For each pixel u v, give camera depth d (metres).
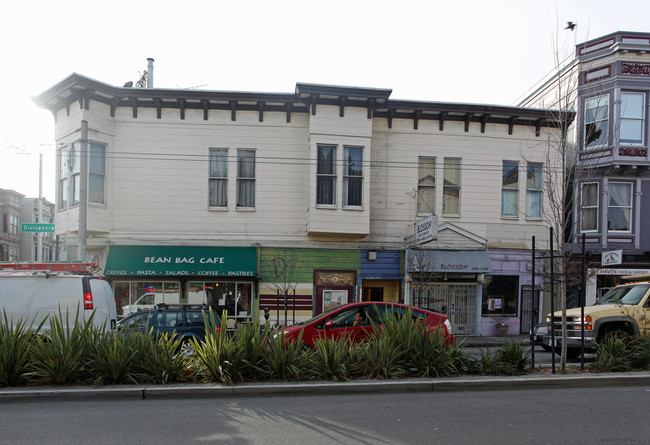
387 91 17.27
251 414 6.38
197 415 6.33
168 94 17.42
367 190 17.66
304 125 18.12
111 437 5.49
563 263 9.30
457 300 18.59
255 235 17.84
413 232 18.42
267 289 17.72
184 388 7.19
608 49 19.12
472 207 18.81
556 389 7.93
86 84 16.55
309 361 8.12
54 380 7.49
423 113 18.59
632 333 11.19
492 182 18.97
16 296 10.36
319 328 10.29
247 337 8.05
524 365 8.91
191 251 17.41
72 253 18.33
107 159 17.45
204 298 17.50
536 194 19.36
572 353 12.91
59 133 17.83
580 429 5.80
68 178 17.27
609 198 19.52
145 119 17.72
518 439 5.44
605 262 18.28
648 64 19.14
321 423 6.00
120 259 17.00
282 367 7.84
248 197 18.06
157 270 16.88
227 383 7.51
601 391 7.80
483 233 18.80
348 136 17.59
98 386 7.38
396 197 18.47
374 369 8.13
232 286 17.70
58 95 17.12
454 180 18.89
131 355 7.75
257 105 17.95
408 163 18.56
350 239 18.11
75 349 7.79
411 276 18.00
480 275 18.42
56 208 17.84
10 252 47.66
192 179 17.80
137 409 6.61
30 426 5.88
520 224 19.06
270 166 17.98
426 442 5.33
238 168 18.00
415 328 8.64
